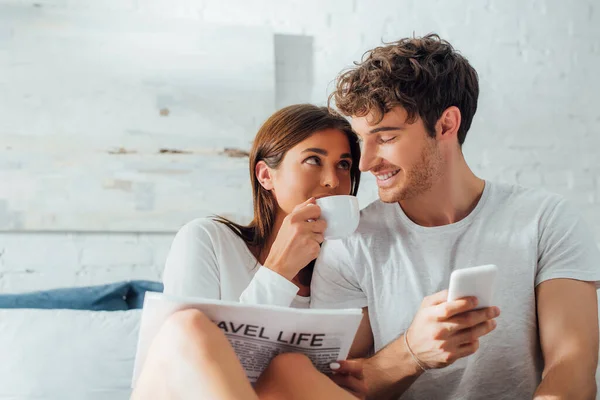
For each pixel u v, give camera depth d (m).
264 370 1.03
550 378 1.10
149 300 0.93
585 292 1.20
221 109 2.29
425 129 1.20
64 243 2.19
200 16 2.32
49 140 2.19
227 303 0.92
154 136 2.24
